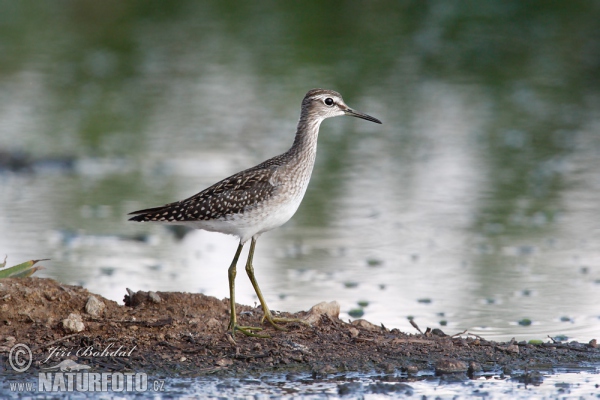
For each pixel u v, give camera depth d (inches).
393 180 722.8
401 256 557.0
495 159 783.1
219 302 426.9
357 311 457.1
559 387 359.6
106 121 893.8
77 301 404.5
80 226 602.2
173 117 910.4
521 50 1146.7
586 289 494.9
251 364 374.0
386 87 1003.9
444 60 1109.1
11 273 418.9
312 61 1089.4
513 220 628.4
